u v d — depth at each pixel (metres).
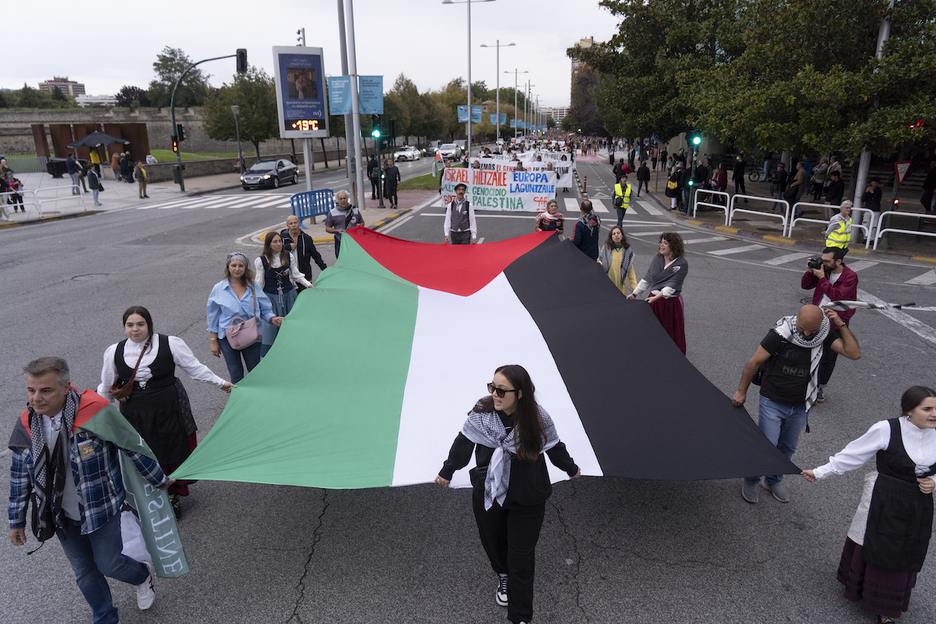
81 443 3.07
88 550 3.28
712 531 4.41
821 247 15.12
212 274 12.58
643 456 3.81
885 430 3.37
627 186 17.22
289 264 6.86
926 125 13.30
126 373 4.18
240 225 19.58
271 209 23.50
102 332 8.91
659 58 22.81
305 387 4.45
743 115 15.37
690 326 9.08
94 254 15.00
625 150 75.75
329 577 3.93
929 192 17.55
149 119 55.09
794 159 23.25
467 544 4.27
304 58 17.12
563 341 5.04
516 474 3.17
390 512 4.65
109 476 3.20
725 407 4.33
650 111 24.09
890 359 7.84
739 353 7.99
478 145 109.31
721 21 20.88
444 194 23.33
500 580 3.65
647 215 21.92
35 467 3.02
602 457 3.80
